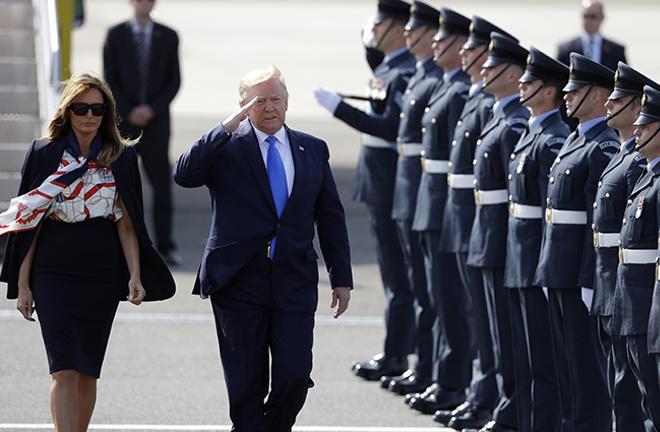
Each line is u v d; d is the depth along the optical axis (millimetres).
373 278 35531
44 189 18984
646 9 137750
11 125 37719
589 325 19719
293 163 19203
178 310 31875
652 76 86875
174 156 54844
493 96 22594
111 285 19500
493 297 21812
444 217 23266
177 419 23219
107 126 19375
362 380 26234
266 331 19031
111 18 107938
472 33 22766
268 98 19031
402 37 25766
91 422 22938
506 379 21766
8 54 38906
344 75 88125
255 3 133125
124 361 27172
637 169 18344
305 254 19016
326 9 131000
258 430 18984
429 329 25188
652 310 17203
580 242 19547
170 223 36469
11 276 19297
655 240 17750
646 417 18359
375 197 26359
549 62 20359
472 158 22750
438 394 24000
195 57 95312
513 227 20672
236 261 18828
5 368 26328
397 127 25359
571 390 19969
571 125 22031
